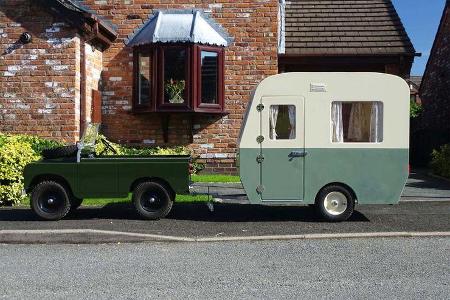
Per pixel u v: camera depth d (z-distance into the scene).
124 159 9.98
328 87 9.74
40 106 14.32
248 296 5.70
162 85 14.80
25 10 14.26
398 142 9.70
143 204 9.84
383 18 19.31
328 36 18.59
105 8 15.71
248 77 15.54
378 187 9.70
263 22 15.54
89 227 9.05
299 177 9.75
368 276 6.42
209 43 14.89
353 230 8.92
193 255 7.54
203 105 14.93
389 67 18.25
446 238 8.52
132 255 7.59
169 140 15.70
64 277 6.47
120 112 15.74
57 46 14.23
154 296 5.72
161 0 15.68
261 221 9.77
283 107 9.79
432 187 14.30
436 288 5.92
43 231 8.45
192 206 11.03
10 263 7.16
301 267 6.85
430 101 24.91
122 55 15.73
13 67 14.33
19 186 11.30
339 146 9.72
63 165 9.76
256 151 9.78
